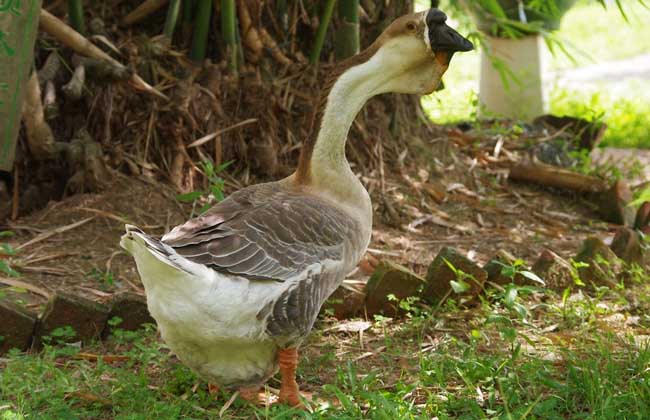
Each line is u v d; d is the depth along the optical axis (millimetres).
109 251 8164
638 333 7070
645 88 20359
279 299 5320
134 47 9094
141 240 4746
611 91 20047
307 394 5918
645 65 23422
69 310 6559
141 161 9125
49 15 8375
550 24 13758
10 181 8852
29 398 5680
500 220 10031
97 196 8812
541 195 10805
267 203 5703
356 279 8086
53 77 8766
